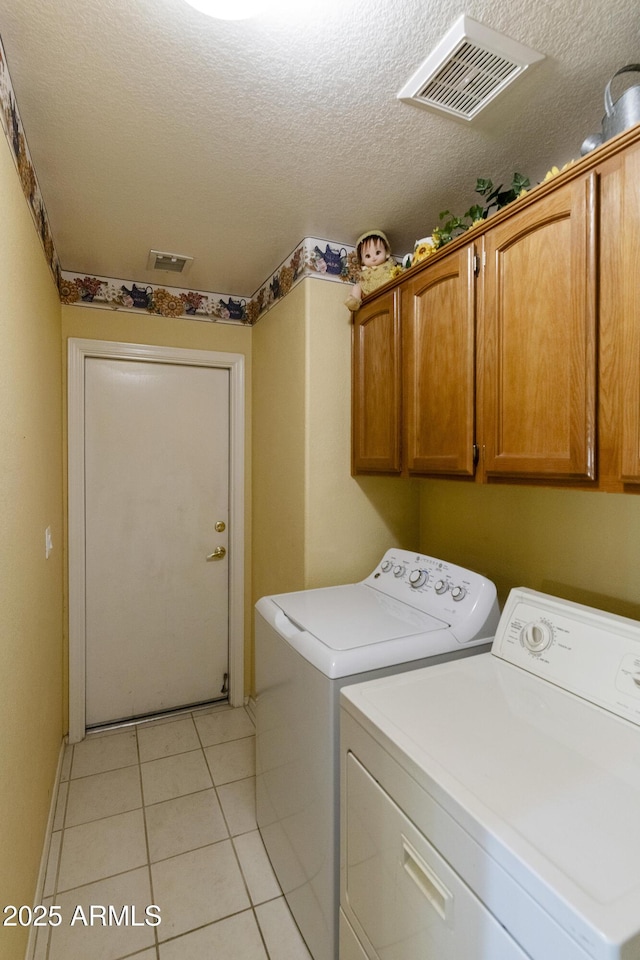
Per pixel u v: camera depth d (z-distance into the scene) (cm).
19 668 123
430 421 152
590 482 103
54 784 195
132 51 103
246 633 270
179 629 262
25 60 105
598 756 88
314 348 194
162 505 255
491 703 108
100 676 246
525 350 117
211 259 216
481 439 132
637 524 131
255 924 144
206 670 269
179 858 168
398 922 90
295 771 139
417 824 85
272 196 164
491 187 139
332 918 119
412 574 174
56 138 133
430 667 125
